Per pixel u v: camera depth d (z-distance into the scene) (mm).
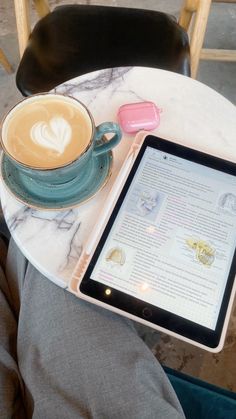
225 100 660
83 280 486
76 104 513
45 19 959
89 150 479
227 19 1531
